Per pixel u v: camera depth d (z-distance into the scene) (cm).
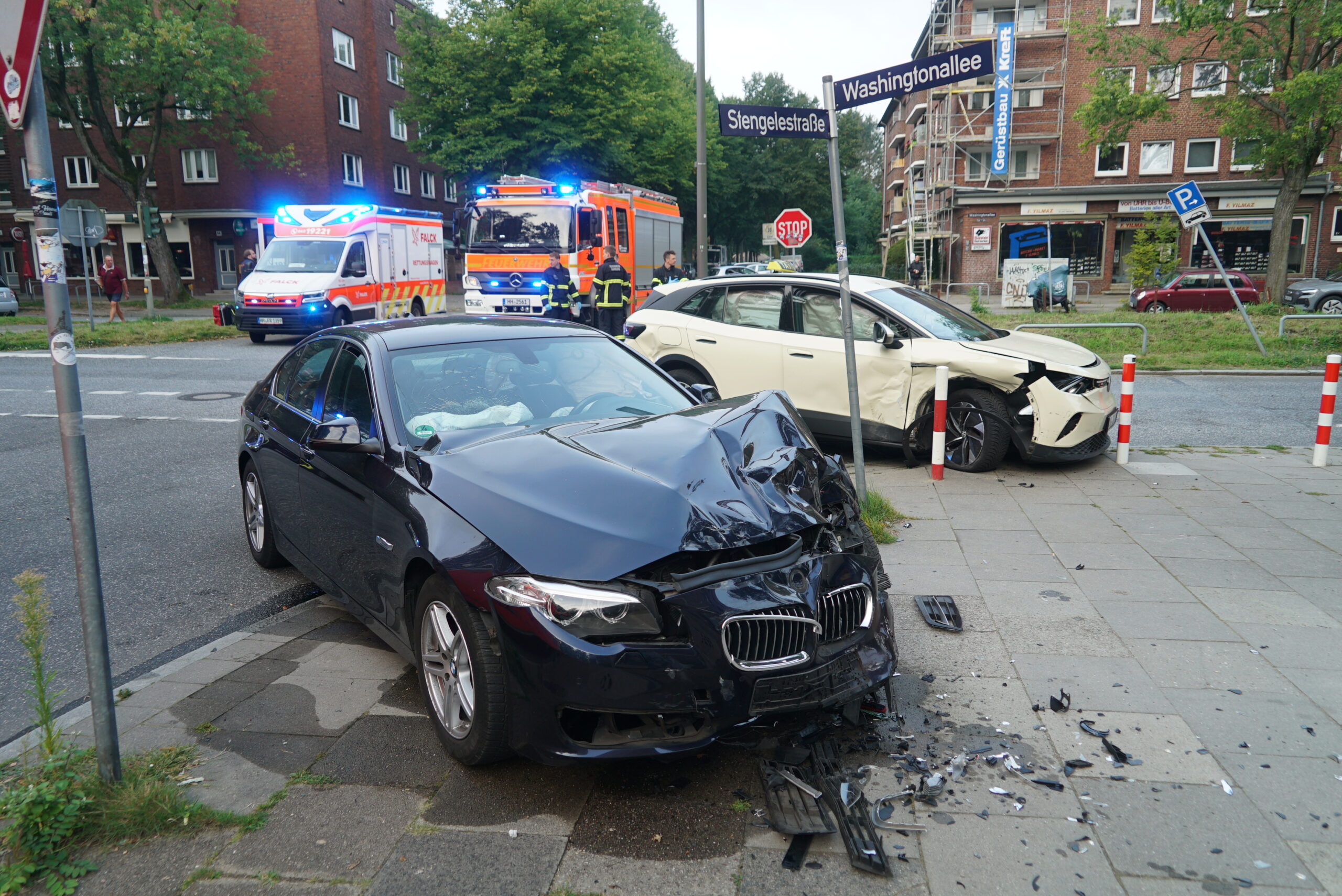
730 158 6028
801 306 839
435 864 270
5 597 517
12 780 313
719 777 315
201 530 646
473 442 380
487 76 3123
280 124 3653
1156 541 574
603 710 285
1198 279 2633
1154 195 3762
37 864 270
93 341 1869
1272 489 699
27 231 4084
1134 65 3719
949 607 467
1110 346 1656
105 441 952
